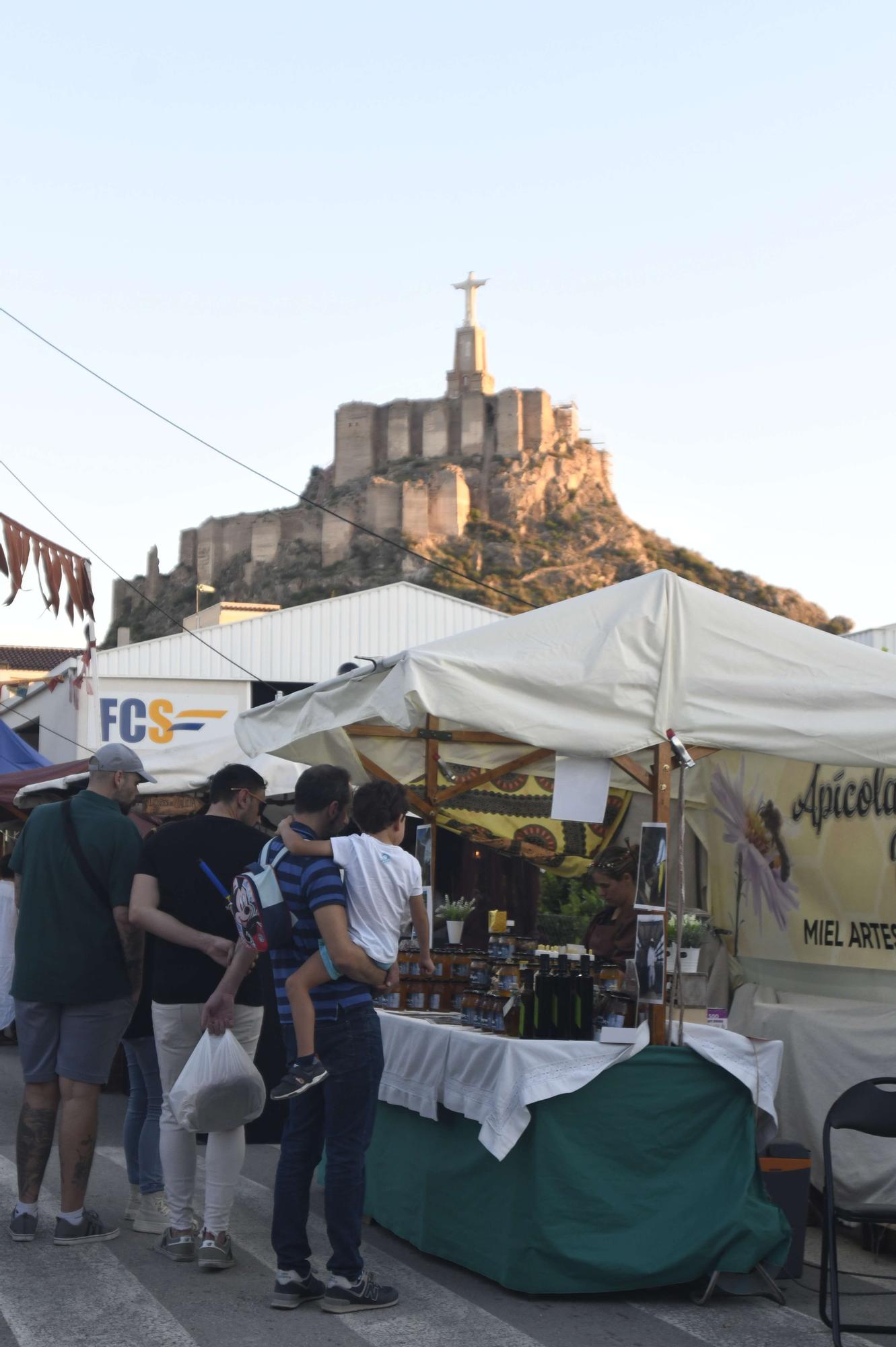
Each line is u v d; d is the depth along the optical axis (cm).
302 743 666
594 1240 439
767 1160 476
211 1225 456
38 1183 489
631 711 463
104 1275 446
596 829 745
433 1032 497
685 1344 398
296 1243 424
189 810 1016
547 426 13738
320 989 420
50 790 1013
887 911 588
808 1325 423
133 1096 523
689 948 488
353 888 423
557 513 13325
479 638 483
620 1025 458
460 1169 476
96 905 479
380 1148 545
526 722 454
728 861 702
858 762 475
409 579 12350
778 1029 605
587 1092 446
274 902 426
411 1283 457
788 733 473
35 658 5812
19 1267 453
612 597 487
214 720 2475
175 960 467
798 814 645
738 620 485
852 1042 566
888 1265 509
